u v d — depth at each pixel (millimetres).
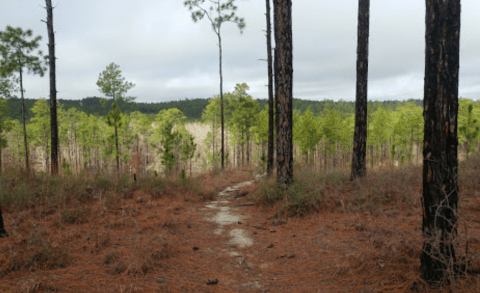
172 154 14609
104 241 4738
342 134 39219
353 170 8617
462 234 3740
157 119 43625
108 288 3141
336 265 3762
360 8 8742
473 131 26469
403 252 3752
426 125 3076
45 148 39344
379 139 40438
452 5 2920
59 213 6035
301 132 35000
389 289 3031
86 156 42375
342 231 5141
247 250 4926
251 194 10125
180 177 11750
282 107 8297
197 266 4133
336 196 6934
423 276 3084
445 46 2934
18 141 37531
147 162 44438
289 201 7227
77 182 8312
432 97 3002
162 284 3357
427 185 3070
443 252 2947
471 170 7824
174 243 5102
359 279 3344
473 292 2693
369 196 6715
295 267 3998
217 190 13586
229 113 34594
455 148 3023
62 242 4648
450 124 2969
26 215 5922
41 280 3166
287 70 8211
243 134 35469
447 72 2939
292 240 5191
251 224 6734
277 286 3426
